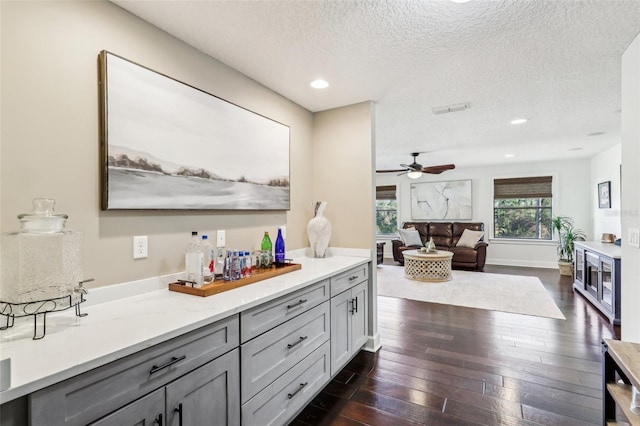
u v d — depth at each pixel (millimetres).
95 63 1505
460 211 7719
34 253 1222
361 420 1898
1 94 1225
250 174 2369
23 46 1281
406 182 8320
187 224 1938
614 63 2295
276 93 2719
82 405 959
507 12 1698
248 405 1549
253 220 2453
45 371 892
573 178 6672
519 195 7152
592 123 3859
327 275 2215
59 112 1382
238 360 1501
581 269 4676
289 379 1834
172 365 1211
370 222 2926
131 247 1646
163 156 1763
